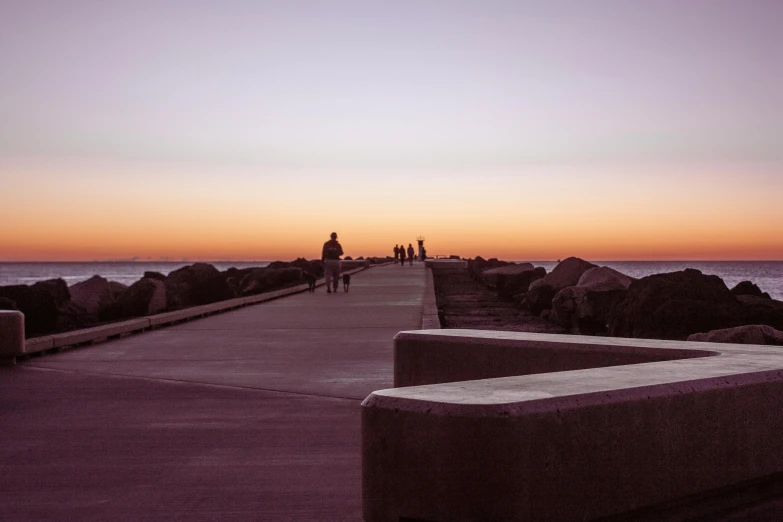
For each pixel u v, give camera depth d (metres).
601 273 24.52
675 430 3.87
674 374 4.18
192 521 4.78
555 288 25.78
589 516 3.54
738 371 4.30
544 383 3.87
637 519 3.79
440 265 67.38
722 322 15.71
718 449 4.05
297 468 5.90
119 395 8.96
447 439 3.36
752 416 4.20
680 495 3.89
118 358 12.21
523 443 3.33
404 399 3.51
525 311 26.28
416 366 6.71
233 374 10.50
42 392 9.17
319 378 10.13
